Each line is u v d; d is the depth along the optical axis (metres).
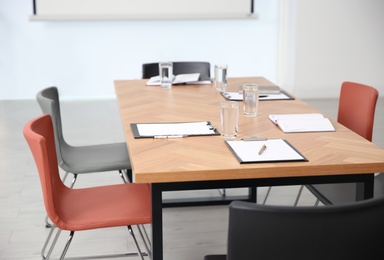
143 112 3.31
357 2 7.36
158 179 2.31
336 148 2.61
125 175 4.02
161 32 7.54
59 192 2.92
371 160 2.43
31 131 2.54
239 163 2.40
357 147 2.63
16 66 7.36
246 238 1.77
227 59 7.74
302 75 7.50
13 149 5.37
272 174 2.35
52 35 7.35
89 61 7.49
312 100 7.45
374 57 7.55
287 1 7.57
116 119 6.50
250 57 7.78
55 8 7.14
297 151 2.54
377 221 1.76
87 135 5.86
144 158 2.48
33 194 4.29
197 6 7.38
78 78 7.52
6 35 7.26
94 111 6.87
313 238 1.74
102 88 7.60
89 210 2.74
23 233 3.65
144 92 3.89
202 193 4.27
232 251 1.80
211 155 2.52
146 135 2.81
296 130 2.89
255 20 7.68
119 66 7.56
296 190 4.35
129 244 3.50
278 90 3.80
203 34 7.62
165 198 4.15
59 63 7.44
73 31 7.38
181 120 3.12
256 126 3.00
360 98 3.42
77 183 4.54
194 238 3.58
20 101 7.37
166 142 2.72
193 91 3.92
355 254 1.79
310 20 7.34
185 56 7.66
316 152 2.55
